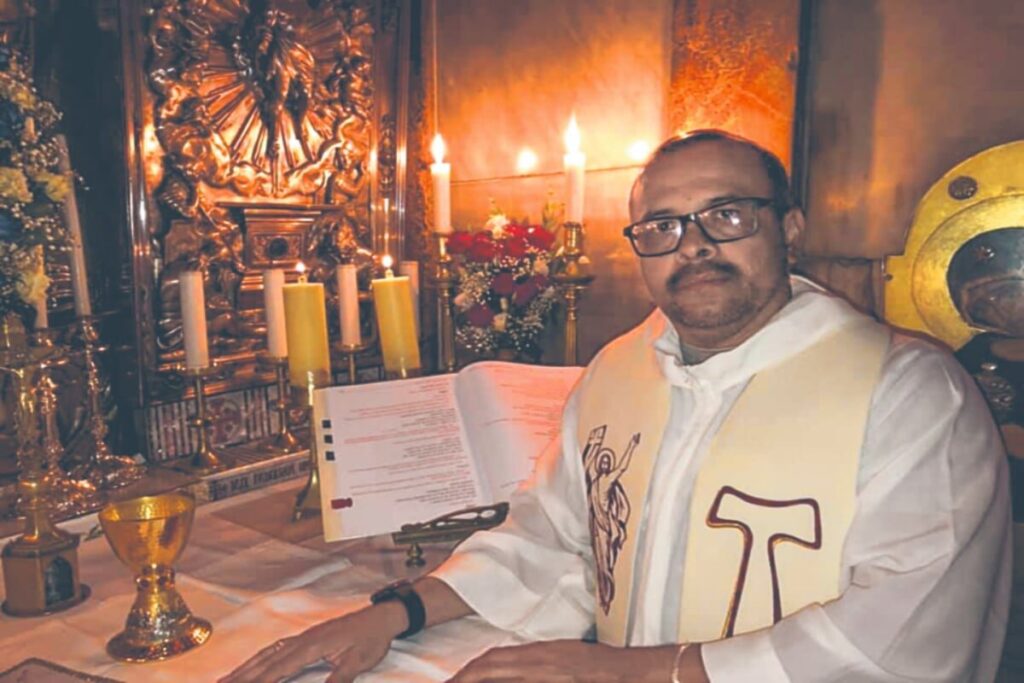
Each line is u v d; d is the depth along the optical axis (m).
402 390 1.55
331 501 1.43
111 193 2.12
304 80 2.41
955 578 0.88
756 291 1.08
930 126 1.88
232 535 1.66
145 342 2.15
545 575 1.30
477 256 2.27
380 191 2.73
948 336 1.88
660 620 1.11
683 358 1.25
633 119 2.43
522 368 1.63
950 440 0.95
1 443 1.88
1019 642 1.45
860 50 1.96
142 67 2.07
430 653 1.14
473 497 1.48
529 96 2.68
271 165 2.39
